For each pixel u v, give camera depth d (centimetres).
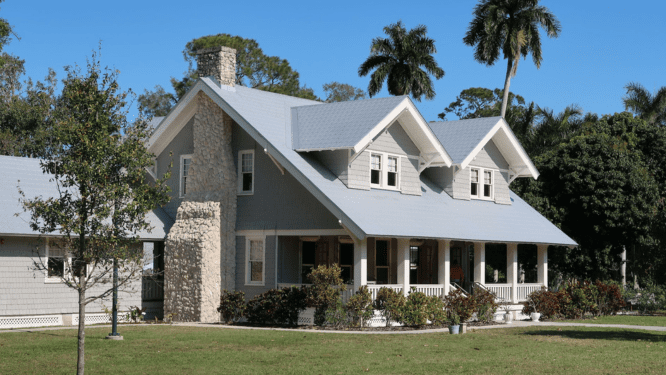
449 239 2861
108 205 1519
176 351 1958
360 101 3097
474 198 3538
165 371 1631
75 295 2852
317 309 2658
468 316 2706
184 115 3259
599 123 4606
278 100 3306
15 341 2170
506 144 3650
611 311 3528
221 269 2995
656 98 6334
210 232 2952
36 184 2934
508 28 5538
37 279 2739
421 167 3206
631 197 3834
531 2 5581
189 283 2942
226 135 3066
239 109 2989
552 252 3994
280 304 2692
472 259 3997
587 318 3266
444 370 1650
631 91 6450
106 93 1493
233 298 2847
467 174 3478
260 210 2986
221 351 1958
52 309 2777
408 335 2358
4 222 2628
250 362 1764
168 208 3275
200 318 2897
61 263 2811
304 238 3006
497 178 3672
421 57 5788
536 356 1875
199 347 2042
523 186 4125
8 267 2670
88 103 1477
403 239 2812
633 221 3822
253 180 3017
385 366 1705
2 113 4747
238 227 3044
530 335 2386
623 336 2388
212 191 3050
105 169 1443
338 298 2608
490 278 5075
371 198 2875
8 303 2659
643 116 6322
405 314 2638
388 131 3064
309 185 2716
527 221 3609
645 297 3788
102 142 1448
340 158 2878
